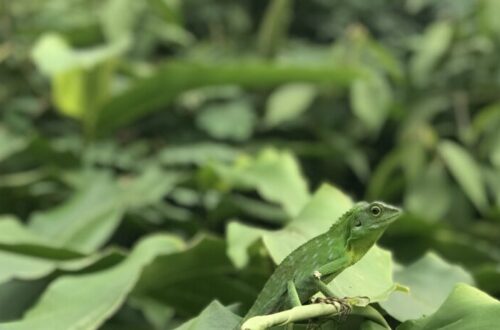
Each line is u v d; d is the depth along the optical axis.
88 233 1.20
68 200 1.33
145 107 1.52
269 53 1.93
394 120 1.91
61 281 0.83
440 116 1.95
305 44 2.12
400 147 1.73
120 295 0.79
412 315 0.68
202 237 0.86
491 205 1.74
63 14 1.97
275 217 1.44
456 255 1.24
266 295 0.65
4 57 1.76
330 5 2.26
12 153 1.48
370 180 1.89
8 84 1.80
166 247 0.93
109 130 1.56
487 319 0.59
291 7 2.25
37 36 1.83
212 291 0.93
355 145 1.92
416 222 1.21
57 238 1.19
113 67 1.49
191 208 1.58
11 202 1.47
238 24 2.18
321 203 0.82
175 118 1.89
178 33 2.02
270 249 0.73
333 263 0.64
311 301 0.62
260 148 1.79
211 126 1.78
